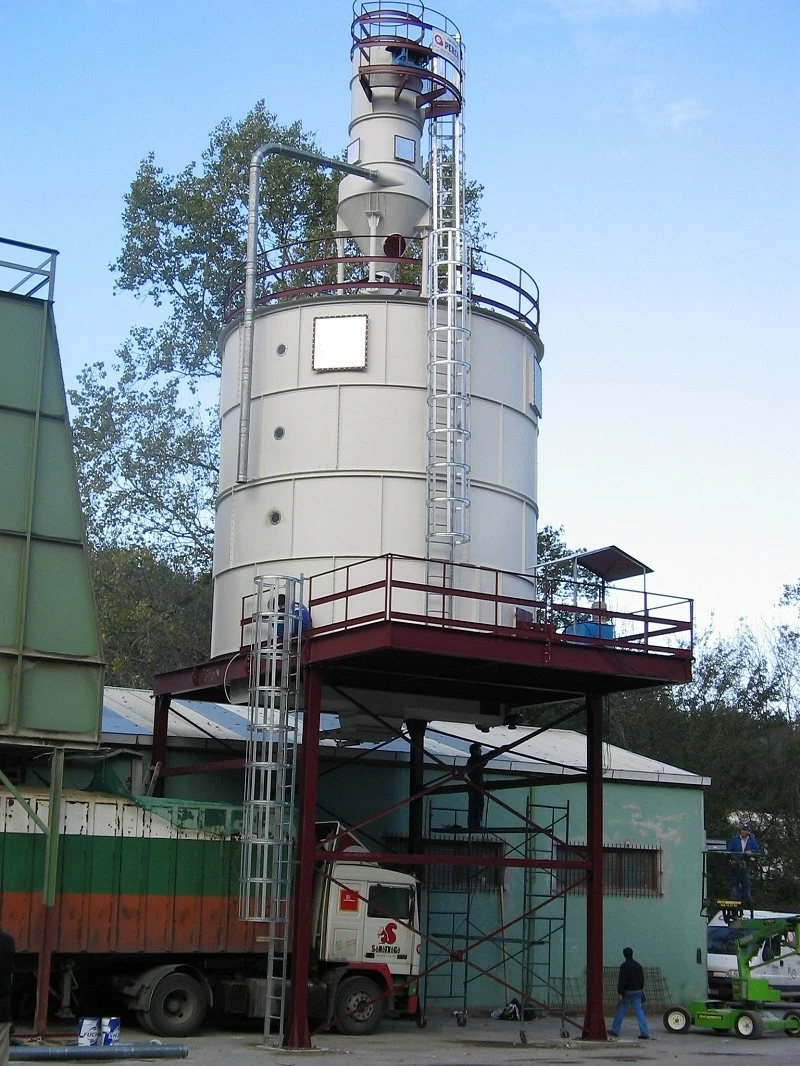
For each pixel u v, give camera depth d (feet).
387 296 89.71
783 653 242.58
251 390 92.38
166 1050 67.05
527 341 95.25
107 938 76.64
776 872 193.88
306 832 78.43
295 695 83.30
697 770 195.11
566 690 91.35
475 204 169.68
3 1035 41.75
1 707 74.54
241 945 80.89
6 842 74.38
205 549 164.25
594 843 87.97
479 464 89.71
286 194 163.94
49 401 79.10
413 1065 69.15
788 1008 123.03
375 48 96.02
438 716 94.27
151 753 98.78
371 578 86.33
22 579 76.23
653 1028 102.01
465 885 110.01
